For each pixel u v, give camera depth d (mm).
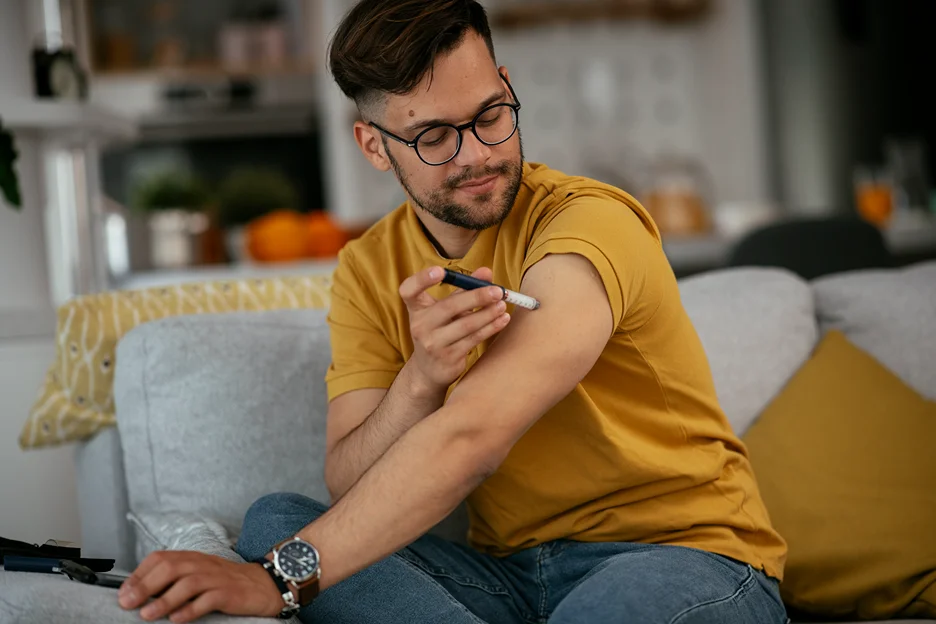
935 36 6207
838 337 1860
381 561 1270
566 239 1153
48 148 2607
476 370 1105
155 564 1083
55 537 2264
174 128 6484
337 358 1471
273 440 1677
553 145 6562
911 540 1563
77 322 1767
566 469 1325
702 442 1355
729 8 6488
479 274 1090
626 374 1288
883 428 1700
